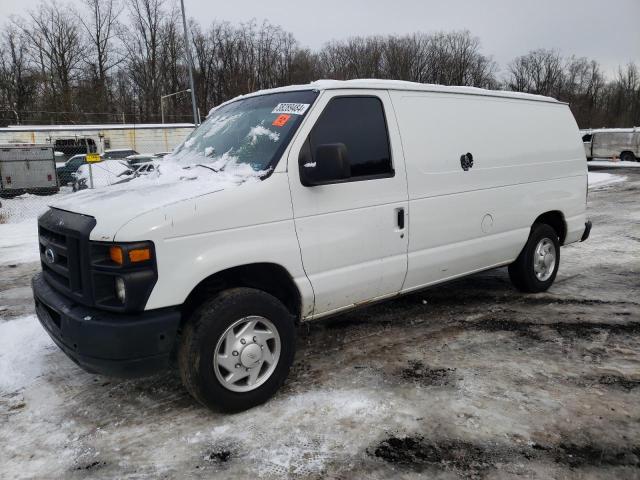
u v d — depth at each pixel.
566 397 3.49
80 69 56.88
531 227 5.45
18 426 3.33
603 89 73.00
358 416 3.31
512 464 2.82
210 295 3.38
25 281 7.04
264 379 3.44
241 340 3.31
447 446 2.98
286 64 62.53
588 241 8.80
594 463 2.82
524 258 5.46
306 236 3.56
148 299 2.98
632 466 2.79
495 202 4.88
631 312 5.14
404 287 4.29
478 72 71.75
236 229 3.25
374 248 3.95
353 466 2.83
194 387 3.19
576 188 5.88
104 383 3.87
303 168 3.53
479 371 3.90
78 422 3.36
